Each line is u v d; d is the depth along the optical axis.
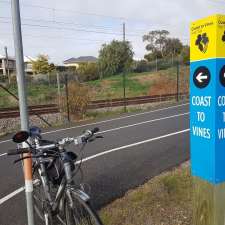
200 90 2.77
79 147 8.67
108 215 4.12
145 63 46.75
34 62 53.44
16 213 4.62
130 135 10.29
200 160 2.87
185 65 43.28
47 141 3.48
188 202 4.35
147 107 20.47
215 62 2.58
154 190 4.86
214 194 2.79
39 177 3.79
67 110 16.02
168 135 9.95
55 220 3.53
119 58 47.16
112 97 26.56
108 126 12.72
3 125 14.05
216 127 2.66
